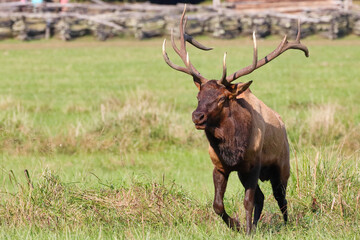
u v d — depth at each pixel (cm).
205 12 16325
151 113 5612
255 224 2931
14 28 15275
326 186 3102
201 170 4597
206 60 11194
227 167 2702
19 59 12488
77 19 15788
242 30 15475
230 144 2628
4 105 7181
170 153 5134
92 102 7706
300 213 2981
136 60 12444
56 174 3494
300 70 11006
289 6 16925
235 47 13388
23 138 5200
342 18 16025
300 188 3173
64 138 5253
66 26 15388
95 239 2558
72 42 15175
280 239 2616
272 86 9181
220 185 2772
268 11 16262
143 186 3133
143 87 9212
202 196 3375
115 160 4797
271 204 3281
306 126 5462
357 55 12950
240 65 10150
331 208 2880
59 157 4922
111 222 2817
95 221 2823
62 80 10075
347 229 2689
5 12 15850
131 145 5225
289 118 5709
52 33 15550
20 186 3047
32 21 15712
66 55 13125
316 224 2755
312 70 10994
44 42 15088
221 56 11769
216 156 2694
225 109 2600
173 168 4634
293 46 2828
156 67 11544
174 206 2978
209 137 2658
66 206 2911
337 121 5616
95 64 11931
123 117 5506
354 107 6956
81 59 12569
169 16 15725
